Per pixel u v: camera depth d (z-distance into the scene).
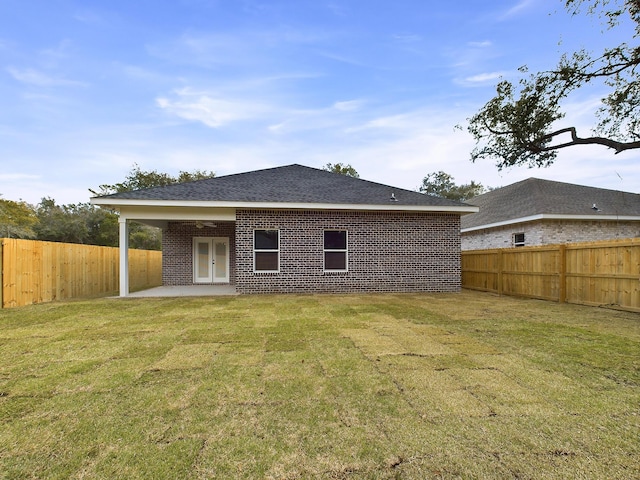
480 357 4.21
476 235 18.11
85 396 3.12
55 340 5.09
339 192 12.05
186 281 14.31
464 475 2.00
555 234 13.88
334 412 2.80
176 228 14.32
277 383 3.40
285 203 10.77
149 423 2.63
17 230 23.16
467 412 2.79
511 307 8.13
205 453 2.24
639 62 7.66
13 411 2.83
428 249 11.69
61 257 10.09
